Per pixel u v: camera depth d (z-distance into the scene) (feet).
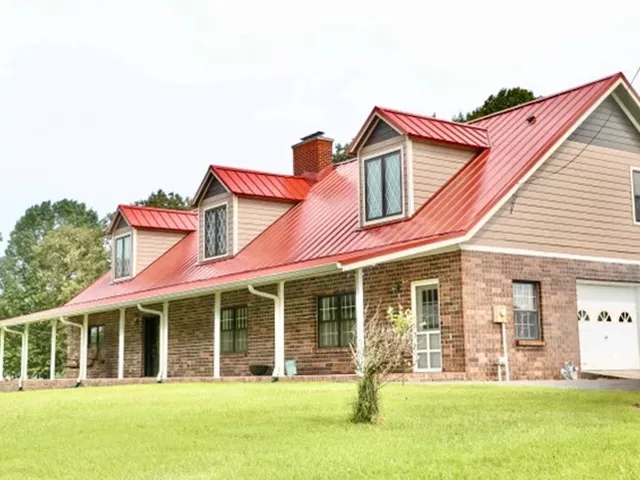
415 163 63.10
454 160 65.51
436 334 58.23
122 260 102.01
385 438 24.88
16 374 164.76
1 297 183.83
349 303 64.69
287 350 69.92
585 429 25.66
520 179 59.06
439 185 64.28
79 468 21.12
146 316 93.15
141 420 31.19
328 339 66.49
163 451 23.52
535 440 23.32
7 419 33.30
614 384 47.73
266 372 71.10
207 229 85.97
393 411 32.12
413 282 59.21
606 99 67.00
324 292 66.49
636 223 67.51
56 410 36.73
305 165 91.61
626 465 18.97
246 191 81.87
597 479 17.56
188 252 95.14
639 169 68.54
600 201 65.05
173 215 103.35
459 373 54.65
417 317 59.52
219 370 71.36
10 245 296.10
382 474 18.88
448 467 19.43
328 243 68.80
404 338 30.42
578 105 64.80
